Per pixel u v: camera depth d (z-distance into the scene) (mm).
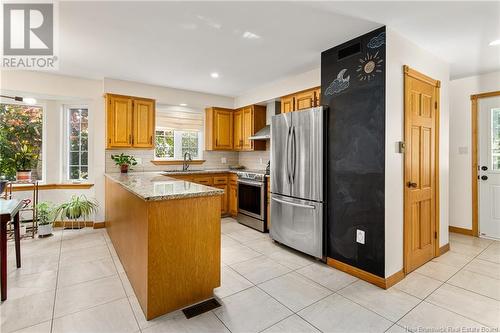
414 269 2676
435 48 2754
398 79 2420
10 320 1820
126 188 2344
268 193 3977
